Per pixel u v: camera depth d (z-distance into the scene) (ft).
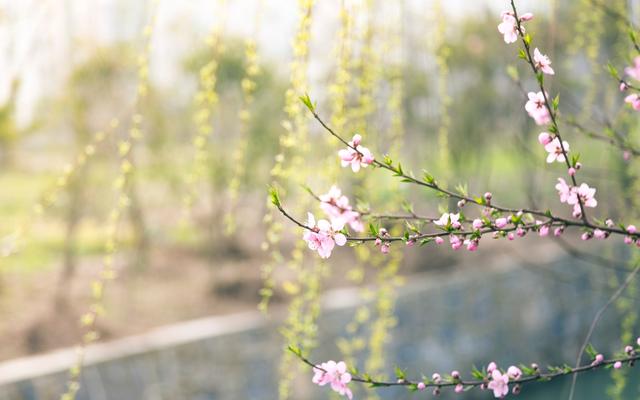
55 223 22.16
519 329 25.71
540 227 5.11
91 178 19.60
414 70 15.84
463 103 23.22
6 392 14.15
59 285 19.36
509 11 5.07
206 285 21.30
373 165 5.08
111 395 15.58
